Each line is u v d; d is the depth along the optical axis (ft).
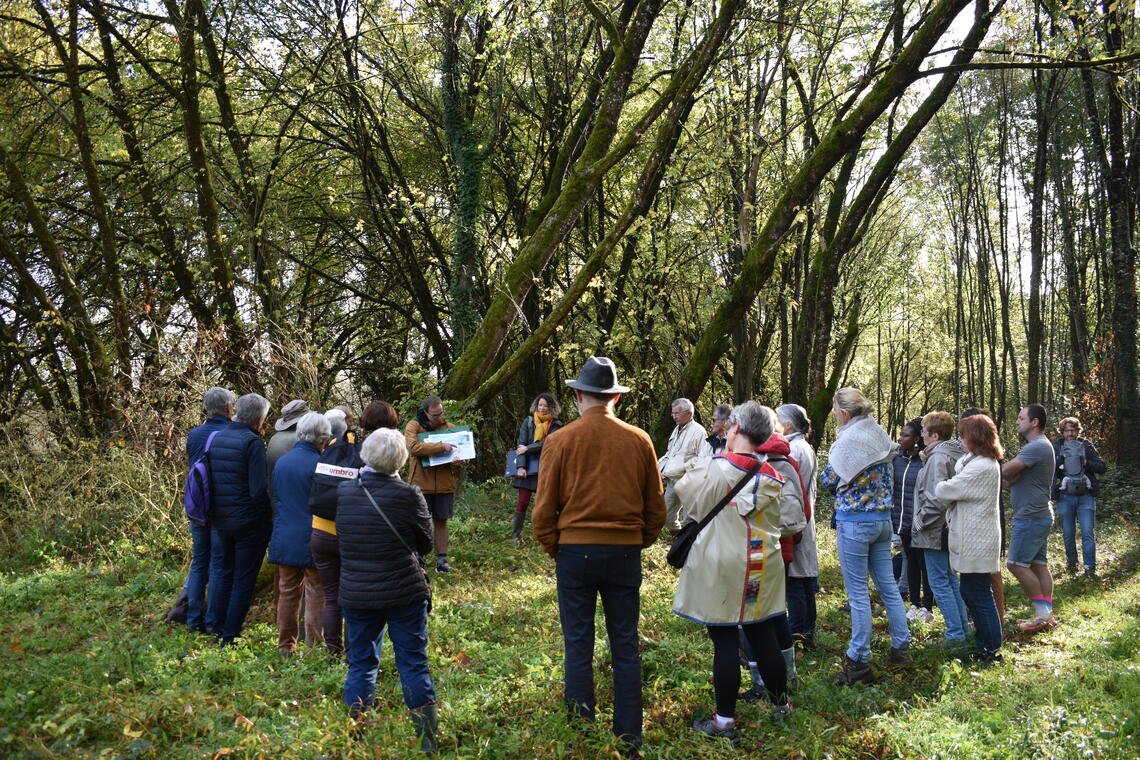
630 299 53.62
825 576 29.76
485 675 16.42
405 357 69.87
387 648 17.90
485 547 30.04
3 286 48.93
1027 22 39.99
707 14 45.32
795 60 48.73
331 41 48.14
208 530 19.52
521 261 31.60
